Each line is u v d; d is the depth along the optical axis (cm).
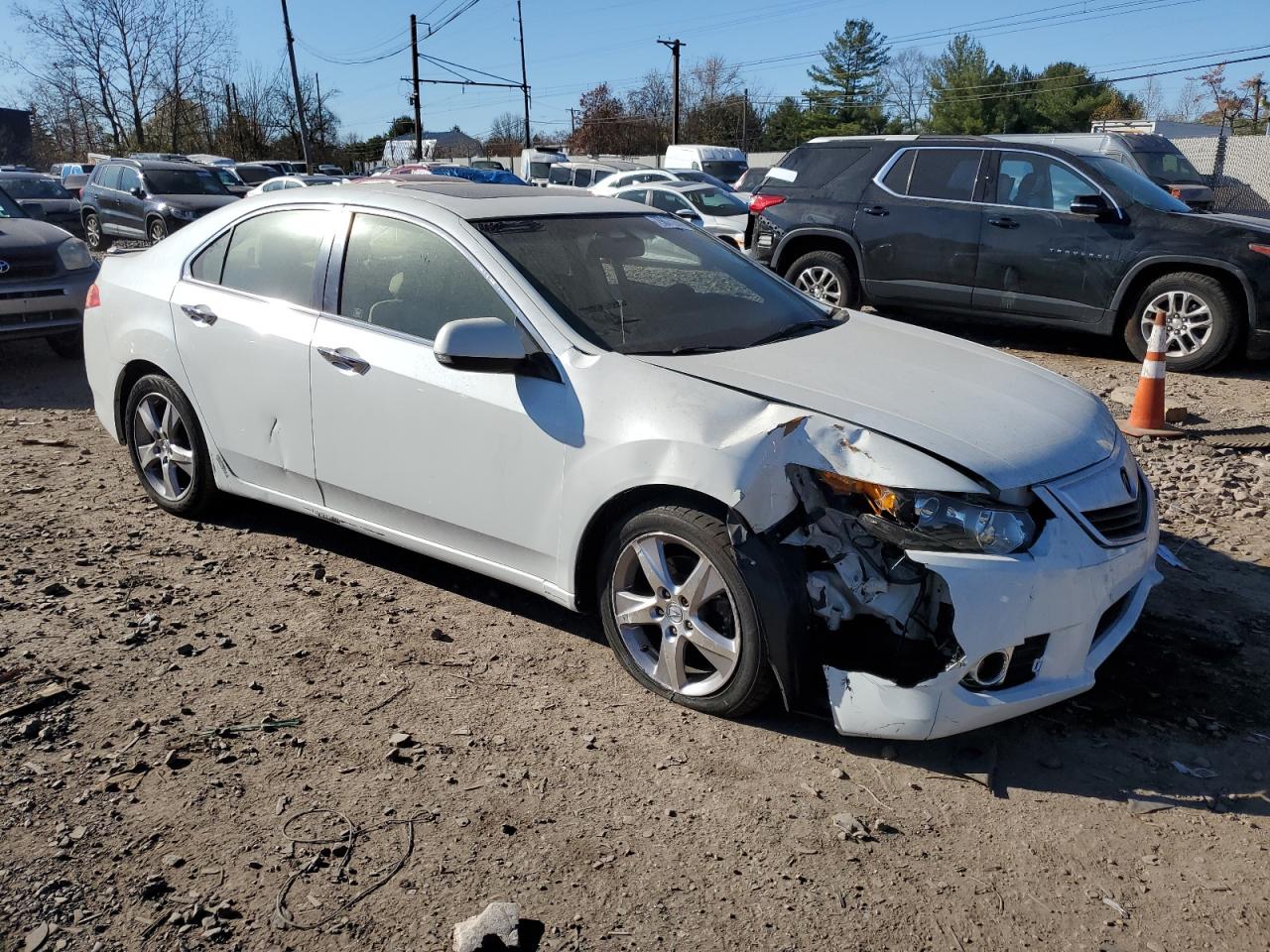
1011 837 283
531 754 315
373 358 396
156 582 429
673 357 355
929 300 960
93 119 5509
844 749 321
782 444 309
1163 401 677
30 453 611
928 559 290
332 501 428
